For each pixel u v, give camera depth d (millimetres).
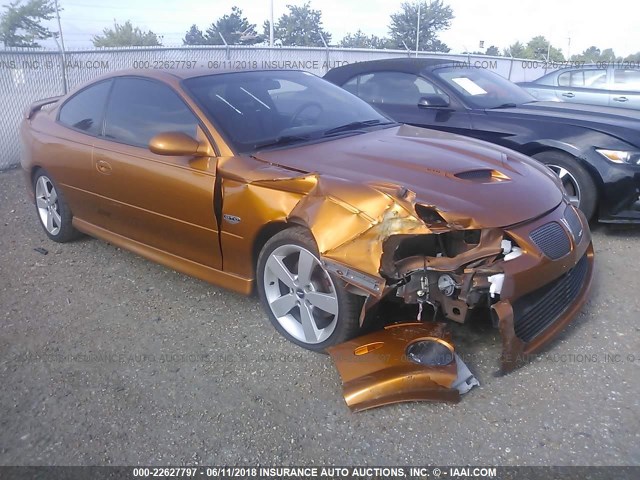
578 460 2508
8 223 5867
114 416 2879
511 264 2850
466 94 6008
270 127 3848
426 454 2572
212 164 3561
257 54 12867
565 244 3139
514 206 3014
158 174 3816
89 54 9945
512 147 5430
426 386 2812
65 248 5098
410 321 3230
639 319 3619
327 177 3107
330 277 3031
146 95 4172
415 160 3363
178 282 4336
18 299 4152
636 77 10562
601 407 2822
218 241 3623
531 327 3061
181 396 3012
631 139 4883
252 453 2613
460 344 3314
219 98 3932
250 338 3527
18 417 2895
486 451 2576
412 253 2912
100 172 4273
